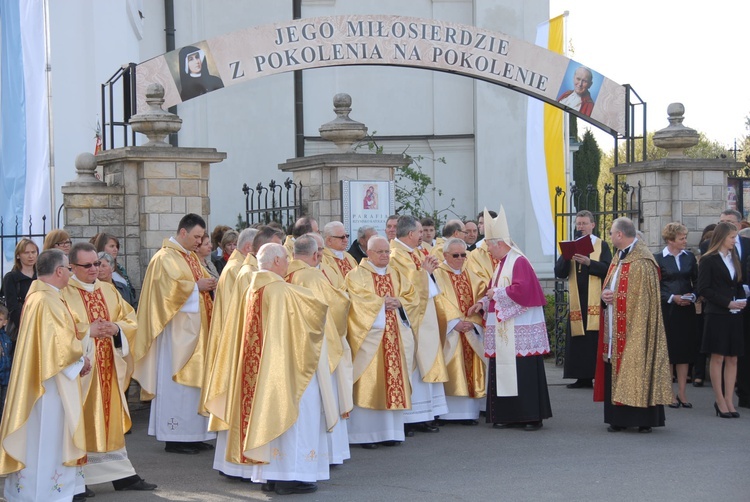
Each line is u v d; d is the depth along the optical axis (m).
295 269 8.62
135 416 11.47
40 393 7.32
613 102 14.21
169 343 9.61
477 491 7.98
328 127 13.18
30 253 9.55
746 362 11.34
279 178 20.08
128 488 8.16
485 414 11.34
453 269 11.06
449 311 10.73
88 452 7.84
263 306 7.88
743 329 11.08
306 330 7.82
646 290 9.93
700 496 7.75
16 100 12.69
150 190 11.71
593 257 12.69
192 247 9.80
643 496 7.77
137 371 9.69
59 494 7.44
